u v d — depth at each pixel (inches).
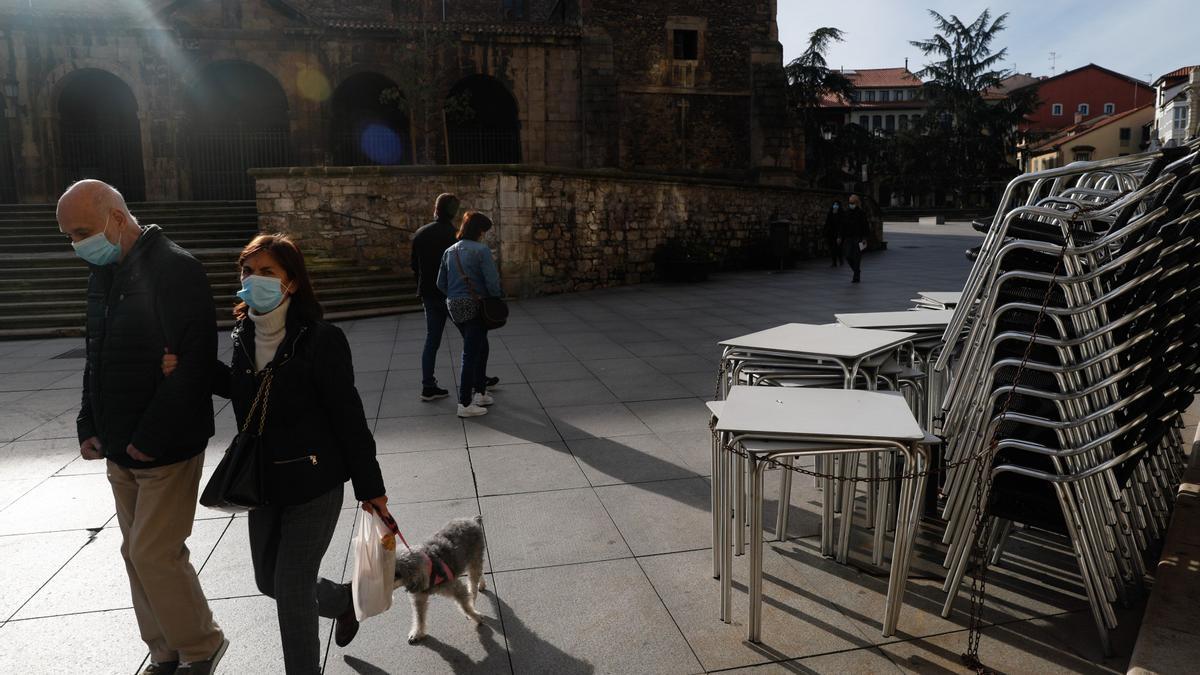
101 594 133.7
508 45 936.9
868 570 137.3
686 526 157.0
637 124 1048.2
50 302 459.5
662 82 1051.9
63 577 139.9
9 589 135.7
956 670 107.6
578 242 591.5
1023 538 149.0
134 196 936.9
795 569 138.1
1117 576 121.4
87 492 182.1
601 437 217.0
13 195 868.6
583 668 110.0
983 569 112.6
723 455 130.1
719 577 135.0
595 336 385.1
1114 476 120.8
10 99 834.2
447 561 115.8
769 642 115.1
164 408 93.9
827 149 1822.1
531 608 126.4
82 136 916.0
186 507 100.7
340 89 946.1
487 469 191.8
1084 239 121.0
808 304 490.0
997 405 125.0
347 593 109.6
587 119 960.3
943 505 158.1
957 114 2043.6
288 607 95.3
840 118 1897.1
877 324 178.7
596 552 145.7
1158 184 106.9
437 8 1130.7
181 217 656.4
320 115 888.9
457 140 1005.8
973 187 2028.8
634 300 531.2
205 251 550.3
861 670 108.0
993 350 122.3
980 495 115.5
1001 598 126.6
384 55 899.4
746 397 128.6
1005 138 2098.9
